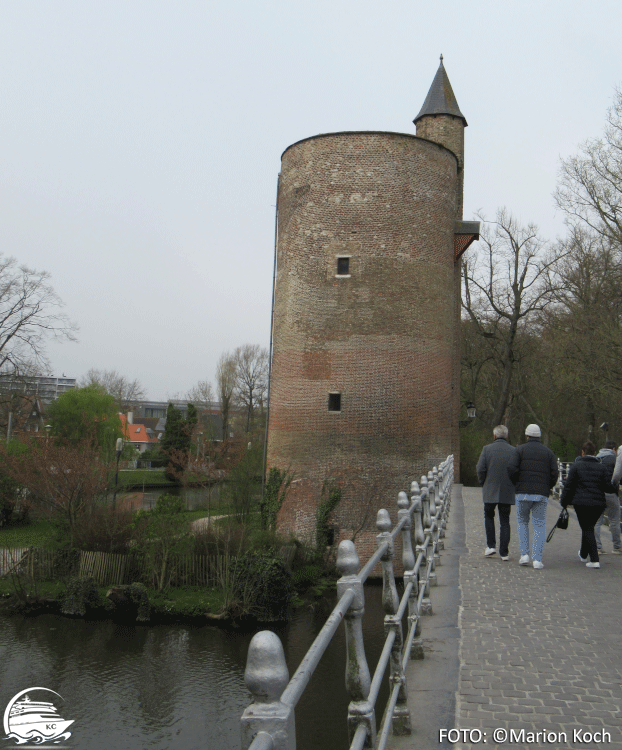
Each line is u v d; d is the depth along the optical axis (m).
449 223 28.55
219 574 24.59
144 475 65.75
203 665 19.23
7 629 22.77
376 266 26.52
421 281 26.98
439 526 10.59
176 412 65.75
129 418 110.94
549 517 16.02
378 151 26.91
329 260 26.75
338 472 26.02
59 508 29.50
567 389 35.78
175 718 15.85
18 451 41.16
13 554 29.95
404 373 26.33
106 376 113.06
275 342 28.52
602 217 30.23
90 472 29.67
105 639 21.69
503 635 6.11
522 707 4.46
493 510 10.30
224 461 45.97
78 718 15.91
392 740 3.97
